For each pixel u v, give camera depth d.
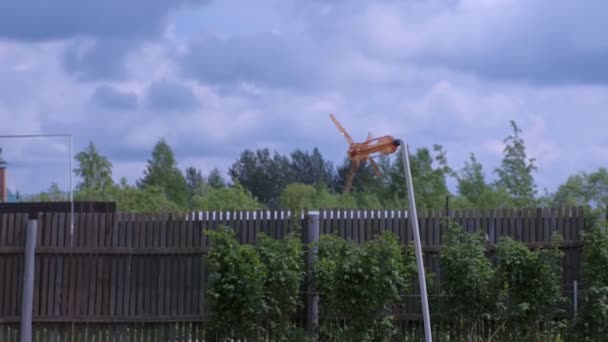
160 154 65.12
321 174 89.56
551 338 15.64
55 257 15.84
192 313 15.87
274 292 15.11
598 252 15.64
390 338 15.44
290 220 16.06
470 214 16.50
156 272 15.93
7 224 15.79
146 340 15.86
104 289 15.86
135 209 34.47
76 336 15.79
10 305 15.73
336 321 15.40
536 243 16.45
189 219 16.03
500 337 15.79
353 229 16.31
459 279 15.40
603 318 15.28
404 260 15.82
